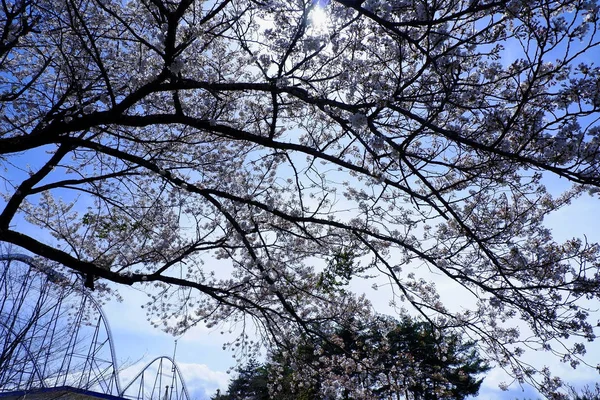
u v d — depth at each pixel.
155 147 9.88
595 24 4.63
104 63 8.55
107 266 9.95
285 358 10.63
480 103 5.64
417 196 5.86
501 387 8.23
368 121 5.34
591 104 5.20
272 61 6.08
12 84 8.76
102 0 8.45
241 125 9.39
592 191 5.79
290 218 8.11
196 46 7.21
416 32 6.07
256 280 10.36
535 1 4.86
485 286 6.32
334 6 6.32
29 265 12.05
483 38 5.66
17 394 10.85
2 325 10.23
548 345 6.71
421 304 7.38
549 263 6.39
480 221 7.24
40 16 7.68
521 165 6.02
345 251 9.55
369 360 9.64
